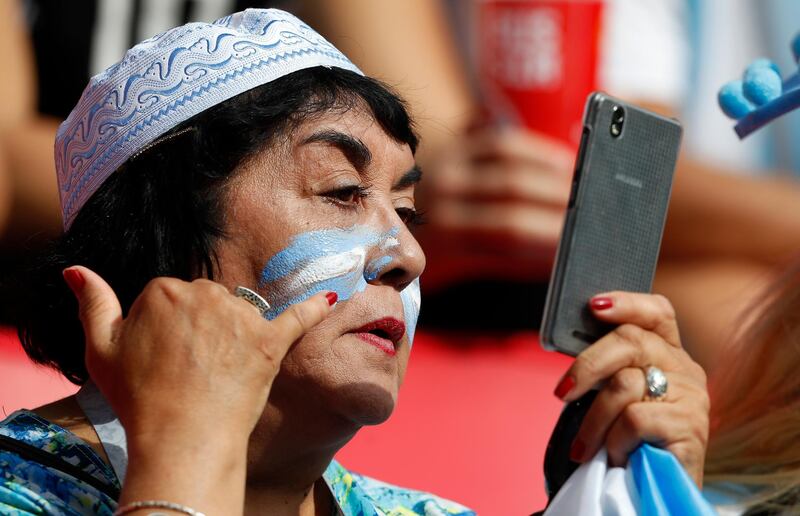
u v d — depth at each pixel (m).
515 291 6.18
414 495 3.86
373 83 3.32
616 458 3.44
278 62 3.22
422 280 6.19
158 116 3.19
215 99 3.17
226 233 3.14
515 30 6.20
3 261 6.05
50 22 6.18
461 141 6.12
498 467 5.75
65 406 3.26
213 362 2.72
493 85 6.22
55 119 6.24
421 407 5.87
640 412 3.38
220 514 2.62
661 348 3.41
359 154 3.21
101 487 3.04
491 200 6.09
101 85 3.31
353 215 3.21
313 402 3.11
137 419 2.68
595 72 6.25
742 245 6.52
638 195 3.39
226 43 3.25
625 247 3.39
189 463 2.63
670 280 6.55
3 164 6.04
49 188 6.07
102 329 2.79
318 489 3.50
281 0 6.28
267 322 2.80
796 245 6.51
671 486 3.34
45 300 3.35
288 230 3.13
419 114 5.29
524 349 6.18
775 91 3.50
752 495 4.12
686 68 6.43
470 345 6.15
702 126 6.52
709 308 6.43
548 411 5.94
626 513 3.33
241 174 3.15
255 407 2.74
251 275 3.14
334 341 3.11
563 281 3.33
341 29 6.18
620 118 3.36
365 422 3.15
